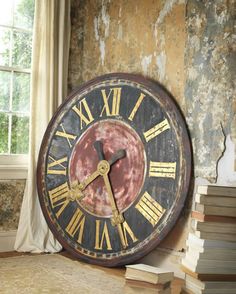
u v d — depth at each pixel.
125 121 3.36
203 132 2.99
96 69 3.85
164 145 3.12
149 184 3.17
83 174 3.53
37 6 3.76
